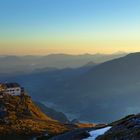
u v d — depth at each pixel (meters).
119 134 88.62
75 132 126.56
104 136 95.69
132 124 100.75
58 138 126.69
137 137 79.94
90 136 112.06
